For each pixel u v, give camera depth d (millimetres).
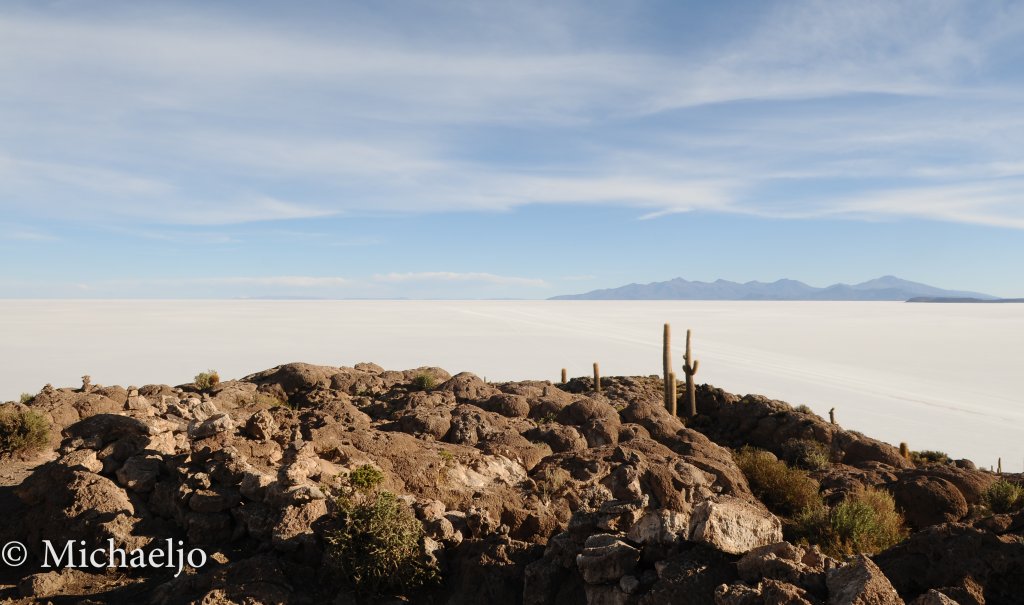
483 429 22281
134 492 12953
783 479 21016
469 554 11219
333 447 15656
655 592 8750
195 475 12750
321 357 88250
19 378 66062
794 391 71000
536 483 17156
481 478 16891
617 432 24547
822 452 27453
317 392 28891
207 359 84188
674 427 26016
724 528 9336
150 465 13453
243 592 9875
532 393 29391
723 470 20156
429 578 10703
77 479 12719
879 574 8070
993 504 20250
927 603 8055
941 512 20359
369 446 16781
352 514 10906
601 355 98062
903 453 30125
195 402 21047
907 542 9750
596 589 9430
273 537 11117
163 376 69688
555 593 10047
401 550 10617
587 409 25938
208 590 10086
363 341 112125
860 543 15008
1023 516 10062
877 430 52844
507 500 15594
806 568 8586
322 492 12266
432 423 22203
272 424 15297
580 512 11008
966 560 9133
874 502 19609
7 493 14297
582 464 18688
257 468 13320
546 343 113688
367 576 10445
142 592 10727
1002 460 44125
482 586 10516
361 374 32094
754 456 23000
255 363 81125
